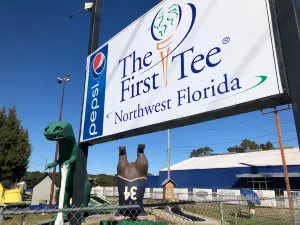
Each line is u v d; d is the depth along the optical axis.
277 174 25.05
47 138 6.50
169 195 17.33
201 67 3.03
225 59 2.79
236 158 32.50
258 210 10.81
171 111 3.26
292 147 31.23
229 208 11.98
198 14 3.26
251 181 27.69
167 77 3.46
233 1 2.86
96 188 37.66
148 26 4.04
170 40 3.57
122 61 4.38
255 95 2.42
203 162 35.34
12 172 20.89
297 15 2.29
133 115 3.84
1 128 21.22
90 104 4.84
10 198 15.22
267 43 2.43
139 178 6.21
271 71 2.34
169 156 26.72
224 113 2.80
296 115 2.11
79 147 4.79
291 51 2.25
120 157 6.46
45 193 24.11
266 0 2.53
